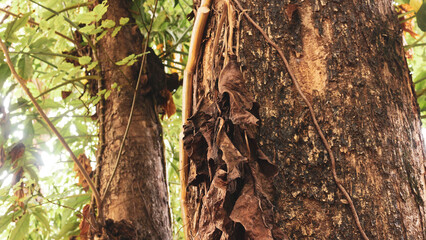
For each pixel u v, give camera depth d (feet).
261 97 2.56
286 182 2.40
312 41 2.63
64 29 5.75
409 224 2.40
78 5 5.31
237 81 2.40
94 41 5.37
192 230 2.82
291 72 2.56
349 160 2.41
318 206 2.36
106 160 5.07
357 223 2.31
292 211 2.35
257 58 2.62
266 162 2.27
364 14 2.72
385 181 2.42
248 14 2.72
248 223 2.08
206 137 2.41
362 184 2.38
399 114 2.62
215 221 2.17
